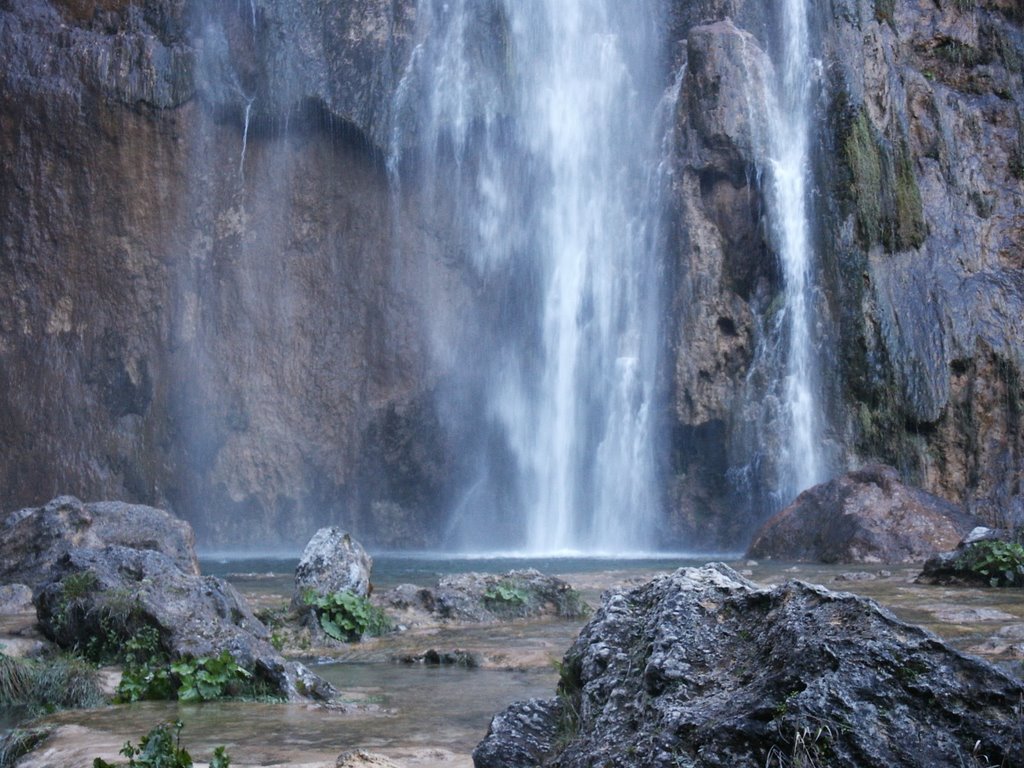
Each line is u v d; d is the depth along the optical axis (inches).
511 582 507.5
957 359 1175.0
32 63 1316.4
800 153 1230.3
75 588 370.6
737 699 139.9
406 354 1408.7
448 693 312.8
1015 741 129.3
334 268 1407.5
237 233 1376.7
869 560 842.8
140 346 1342.3
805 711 132.2
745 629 154.9
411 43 1355.8
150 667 323.9
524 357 1373.0
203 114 1347.2
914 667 135.8
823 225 1187.9
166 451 1349.7
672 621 159.3
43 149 1316.4
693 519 1213.7
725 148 1223.5
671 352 1213.7
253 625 384.2
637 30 1369.3
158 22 1353.3
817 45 1245.7
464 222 1403.8
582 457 1310.3
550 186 1374.3
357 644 426.0
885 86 1237.1
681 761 135.9
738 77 1227.9
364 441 1397.6
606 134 1354.6
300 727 255.3
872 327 1152.8
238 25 1357.0
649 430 1249.4
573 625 470.9
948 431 1162.6
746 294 1224.2
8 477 1310.3
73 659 330.6
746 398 1186.6
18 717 296.2
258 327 1387.8
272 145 1381.6
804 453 1152.2
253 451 1381.6
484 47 1365.7
